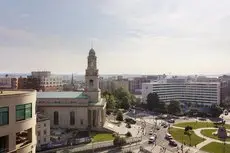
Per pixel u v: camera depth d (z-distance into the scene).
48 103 173.88
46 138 130.25
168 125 188.88
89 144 131.62
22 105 41.47
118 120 198.50
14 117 39.81
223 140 147.12
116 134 147.75
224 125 194.38
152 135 158.00
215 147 133.00
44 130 129.12
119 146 131.62
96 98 177.50
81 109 172.62
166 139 149.12
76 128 171.88
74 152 118.25
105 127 169.75
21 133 48.03
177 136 155.88
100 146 126.88
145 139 148.38
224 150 127.69
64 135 152.25
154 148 130.38
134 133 161.38
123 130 168.62
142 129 173.50
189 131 168.12
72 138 142.50
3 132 38.06
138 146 133.25
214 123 196.00
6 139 39.25
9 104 38.84
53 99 174.00
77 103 172.88
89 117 173.00
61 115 173.88
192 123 199.38
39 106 173.25
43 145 120.88
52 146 122.94
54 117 174.38
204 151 126.62
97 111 170.50
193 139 149.00
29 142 43.97
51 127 172.88
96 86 178.62
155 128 178.50
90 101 176.88
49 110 174.00
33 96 44.44
